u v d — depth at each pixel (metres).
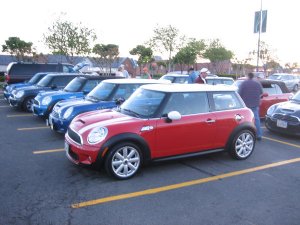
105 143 4.64
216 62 39.69
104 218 3.67
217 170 5.46
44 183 4.64
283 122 8.08
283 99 10.66
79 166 5.41
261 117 10.39
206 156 6.30
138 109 5.33
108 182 4.73
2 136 7.56
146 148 4.94
